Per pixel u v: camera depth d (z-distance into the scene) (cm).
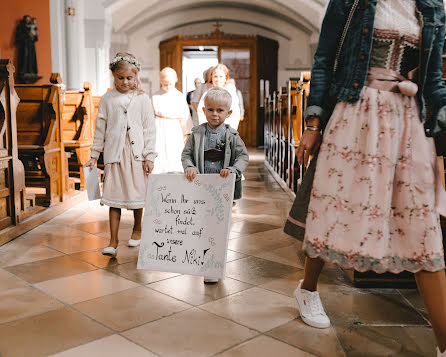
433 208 157
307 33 1451
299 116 511
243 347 175
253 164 900
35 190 482
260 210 449
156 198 246
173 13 1463
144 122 310
